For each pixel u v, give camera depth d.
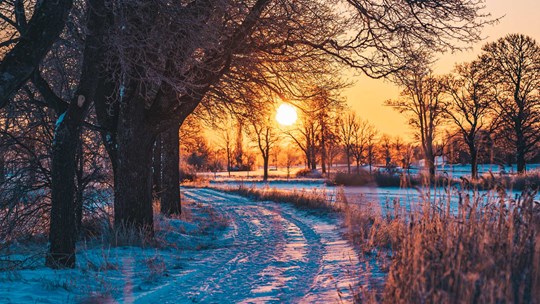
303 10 14.66
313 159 78.81
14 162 14.74
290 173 94.75
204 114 20.55
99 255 11.24
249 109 17.27
